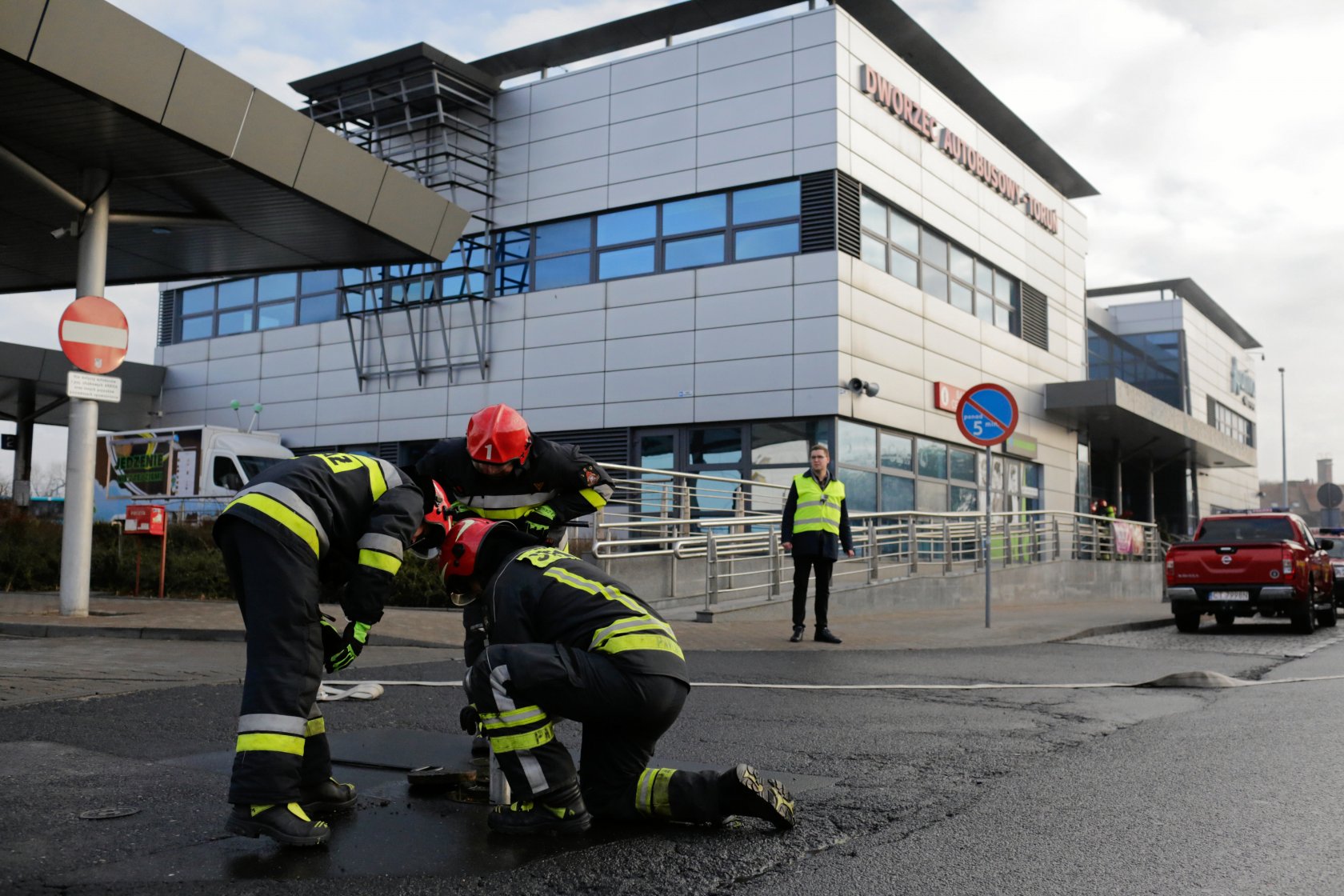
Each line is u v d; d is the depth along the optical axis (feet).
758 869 11.41
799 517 37.29
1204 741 19.17
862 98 75.15
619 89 79.87
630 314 78.18
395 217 48.29
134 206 46.78
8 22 33.19
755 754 17.69
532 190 82.79
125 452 78.07
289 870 11.19
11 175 41.88
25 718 19.67
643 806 12.87
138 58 36.68
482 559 13.47
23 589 51.44
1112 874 11.28
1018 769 16.67
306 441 93.09
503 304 83.41
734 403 73.92
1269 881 11.08
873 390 72.90
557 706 12.34
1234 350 187.01
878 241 77.00
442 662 29.25
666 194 77.30
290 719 11.97
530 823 12.38
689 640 36.78
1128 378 159.02
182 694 22.63
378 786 14.84
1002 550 71.56
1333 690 26.27
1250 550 46.55
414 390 87.20
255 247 52.42
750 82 75.10
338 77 82.38
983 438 44.55
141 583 49.85
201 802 13.76
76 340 37.99
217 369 99.71
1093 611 55.88
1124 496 158.30
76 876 10.89
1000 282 95.35
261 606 12.08
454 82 82.58
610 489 17.16
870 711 22.38
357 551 13.09
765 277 73.61
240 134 40.60
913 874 11.29
